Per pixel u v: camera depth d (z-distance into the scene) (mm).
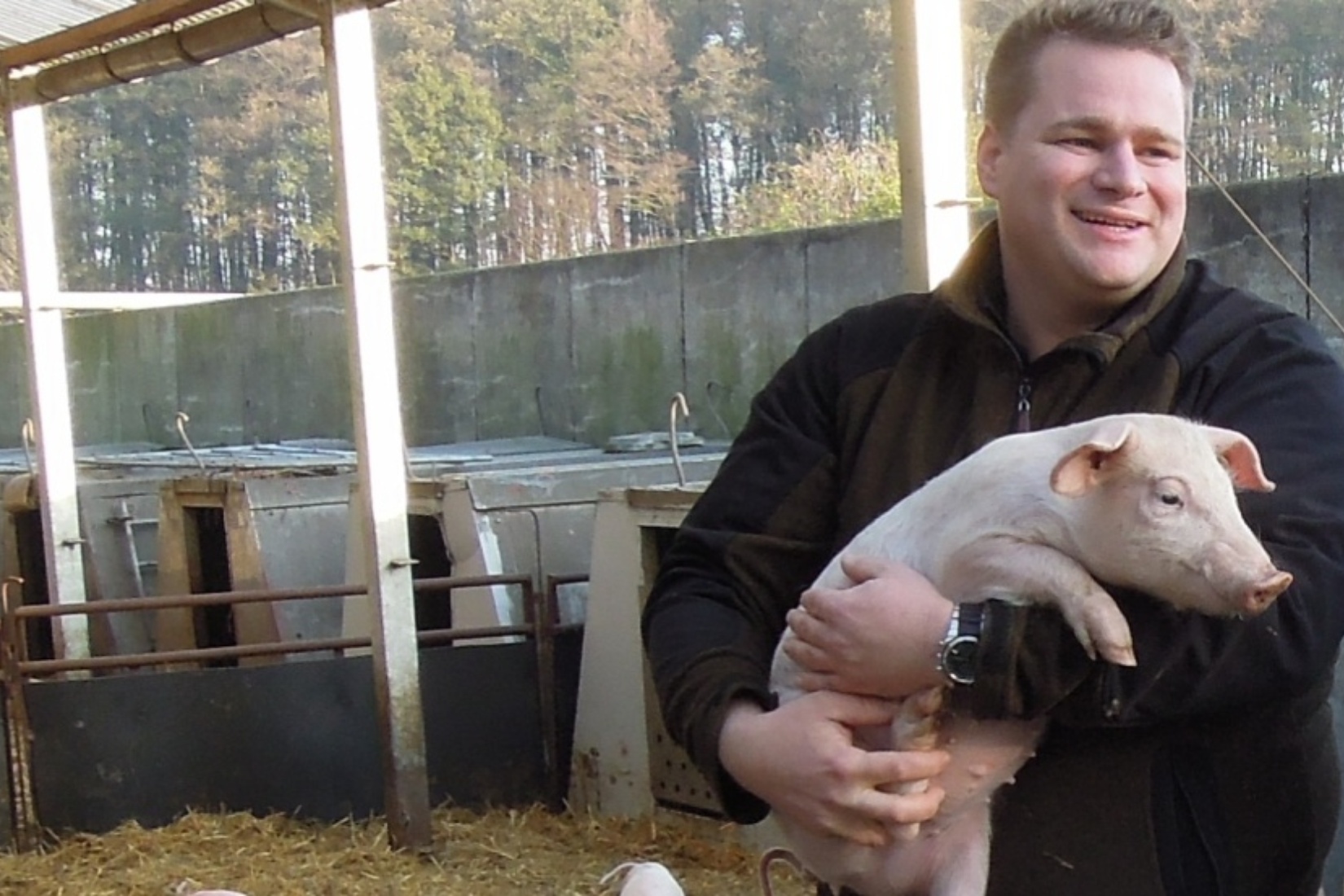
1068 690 1641
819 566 2088
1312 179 6500
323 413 12789
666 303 10297
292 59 24266
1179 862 1775
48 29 6195
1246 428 1756
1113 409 1872
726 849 4824
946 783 1793
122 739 5160
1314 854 1799
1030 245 1888
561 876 4711
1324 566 1657
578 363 10930
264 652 5250
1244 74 9305
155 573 7441
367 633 6078
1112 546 1652
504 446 8945
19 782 5066
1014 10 10789
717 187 18781
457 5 21484
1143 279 1874
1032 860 1819
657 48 19484
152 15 5660
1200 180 8117
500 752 5434
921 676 1704
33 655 7906
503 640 5656
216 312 13719
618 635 5219
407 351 12219
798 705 1807
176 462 8898
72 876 4773
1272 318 1846
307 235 23781
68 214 24484
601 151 19844
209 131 24328
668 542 5203
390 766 4852
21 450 12469
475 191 20672
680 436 7773
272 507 6621
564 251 20109
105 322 14898
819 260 9406
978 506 1796
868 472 2006
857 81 17016
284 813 5270
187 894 2617
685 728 1931
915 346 2021
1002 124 1921
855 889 1914
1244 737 1762
